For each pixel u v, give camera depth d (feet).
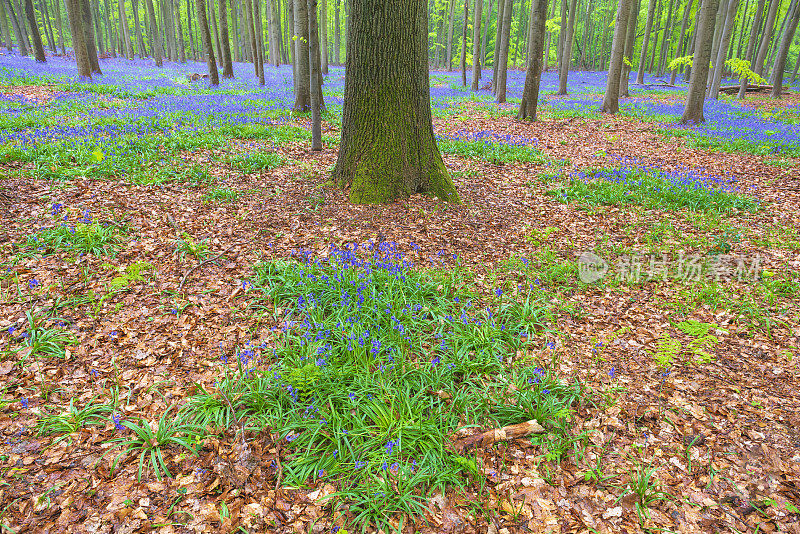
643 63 130.11
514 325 17.17
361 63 27.22
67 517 9.66
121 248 21.12
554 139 52.29
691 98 60.29
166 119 48.08
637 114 69.00
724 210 29.25
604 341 16.48
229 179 32.22
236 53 173.37
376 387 13.43
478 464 11.39
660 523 10.00
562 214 29.55
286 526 9.86
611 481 11.05
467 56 107.55
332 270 19.61
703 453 11.73
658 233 26.25
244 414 12.61
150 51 209.77
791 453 11.53
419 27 26.91
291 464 11.20
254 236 23.66
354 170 29.04
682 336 16.71
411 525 10.06
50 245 20.34
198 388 13.23
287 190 30.37
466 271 21.26
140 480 10.62
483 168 39.91
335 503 10.39
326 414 12.41
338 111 64.28
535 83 62.54
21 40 118.42
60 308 16.52
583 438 12.23
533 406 13.14
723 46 91.40
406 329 16.10
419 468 11.11
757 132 53.88
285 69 138.92
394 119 27.81
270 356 14.96
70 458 11.08
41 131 37.93
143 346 15.26
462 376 14.66
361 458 11.43
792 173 37.81
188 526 9.70
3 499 9.89
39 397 12.84
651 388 14.11
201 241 22.44
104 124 43.70
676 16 150.41
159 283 18.71
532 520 10.11
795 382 14.01
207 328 16.39
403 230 25.31
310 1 37.22
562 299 19.47
